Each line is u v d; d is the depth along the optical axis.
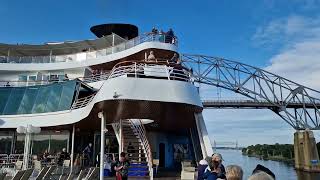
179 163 31.33
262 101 83.69
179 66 20.91
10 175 20.61
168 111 21.47
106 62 31.42
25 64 33.41
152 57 23.44
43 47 37.62
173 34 30.02
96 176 17.67
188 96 19.44
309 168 72.19
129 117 23.42
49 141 29.77
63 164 23.42
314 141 74.50
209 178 7.46
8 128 27.70
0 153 29.09
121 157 14.82
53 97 27.34
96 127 27.91
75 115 24.72
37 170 20.84
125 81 18.55
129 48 30.31
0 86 31.06
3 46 37.34
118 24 41.28
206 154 22.42
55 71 33.34
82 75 32.66
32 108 27.66
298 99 86.88
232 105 82.75
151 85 18.77
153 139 29.98
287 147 132.75
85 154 28.12
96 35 43.28
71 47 37.66
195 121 24.80
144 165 22.16
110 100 18.52
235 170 5.20
